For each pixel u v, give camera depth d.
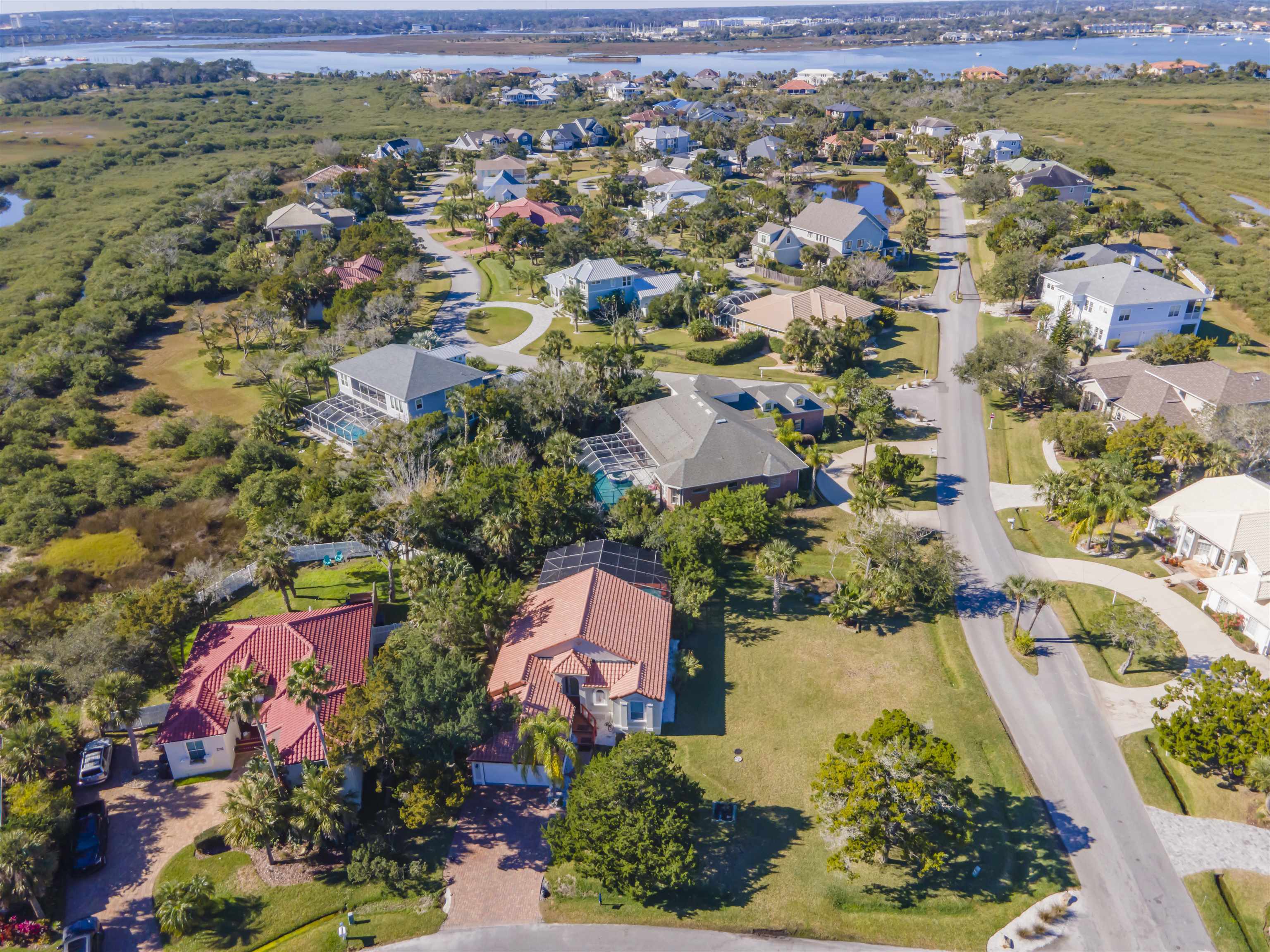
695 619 66.62
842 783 45.16
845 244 152.25
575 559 67.25
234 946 43.41
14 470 93.50
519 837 49.34
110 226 186.25
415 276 143.25
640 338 123.56
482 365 110.75
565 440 83.50
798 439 87.25
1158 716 55.53
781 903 45.12
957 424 99.06
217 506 84.75
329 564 74.81
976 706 57.84
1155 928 43.62
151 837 48.97
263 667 55.28
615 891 43.62
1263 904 44.84
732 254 157.25
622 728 56.03
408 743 48.62
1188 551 72.81
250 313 129.00
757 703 58.50
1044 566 73.44
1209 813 50.03
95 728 56.09
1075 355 112.12
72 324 133.12
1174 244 153.50
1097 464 77.81
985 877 46.38
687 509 72.94
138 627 58.19
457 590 58.97
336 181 197.88
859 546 69.19
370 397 100.12
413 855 48.19
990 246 152.38
